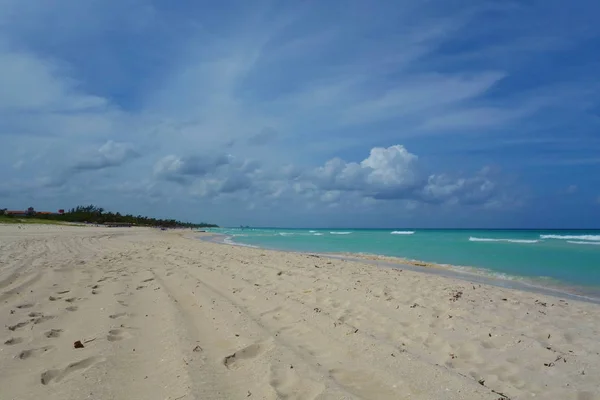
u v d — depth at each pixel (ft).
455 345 17.12
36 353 14.11
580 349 17.39
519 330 20.20
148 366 13.05
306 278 33.81
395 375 13.10
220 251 63.41
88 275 32.09
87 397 10.66
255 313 21.13
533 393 12.66
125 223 332.80
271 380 12.03
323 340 16.72
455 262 56.29
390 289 29.76
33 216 290.56
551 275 43.34
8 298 22.81
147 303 22.38
